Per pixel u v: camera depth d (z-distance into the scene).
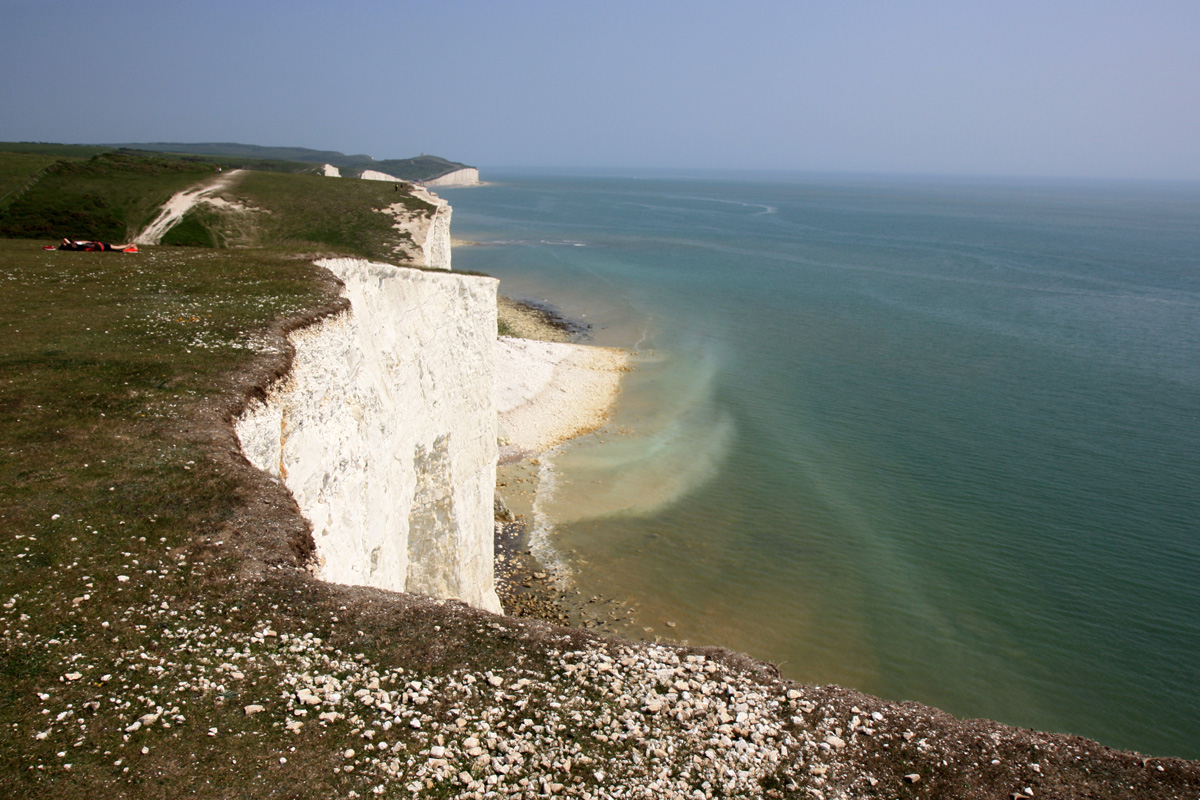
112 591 8.22
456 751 6.79
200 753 6.36
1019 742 7.40
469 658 8.02
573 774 6.68
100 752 6.23
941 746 7.30
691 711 7.55
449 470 22.94
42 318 16.45
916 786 6.85
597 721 7.30
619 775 6.72
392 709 7.18
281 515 10.21
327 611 8.44
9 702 6.62
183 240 49.41
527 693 7.61
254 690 7.17
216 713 6.83
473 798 6.34
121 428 11.71
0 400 12.27
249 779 6.18
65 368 13.70
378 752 6.66
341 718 6.98
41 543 8.84
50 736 6.32
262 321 16.56
